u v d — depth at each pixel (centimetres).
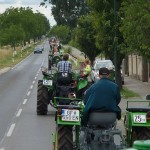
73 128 1403
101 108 1170
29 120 2389
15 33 13525
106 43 3588
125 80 5278
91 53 6400
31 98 3478
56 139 1256
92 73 4259
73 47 13188
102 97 1173
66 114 1241
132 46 2530
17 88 4375
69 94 2164
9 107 2942
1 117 2509
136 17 2408
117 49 3366
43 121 2347
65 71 2367
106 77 1201
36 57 12100
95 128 1191
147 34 2386
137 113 1234
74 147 1255
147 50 2528
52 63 5259
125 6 2712
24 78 5806
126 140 1266
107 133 1153
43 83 2502
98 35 3603
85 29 6309
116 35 3366
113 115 1175
